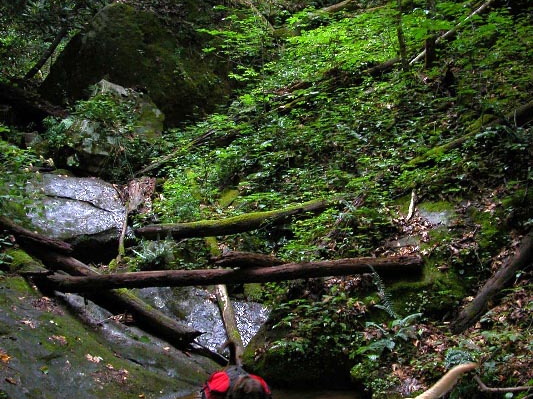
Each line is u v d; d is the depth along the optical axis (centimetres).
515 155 689
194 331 658
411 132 859
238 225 786
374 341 562
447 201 688
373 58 1083
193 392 570
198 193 948
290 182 903
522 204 632
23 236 688
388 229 692
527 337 487
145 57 1291
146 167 1068
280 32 1412
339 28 1196
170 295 748
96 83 1244
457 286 598
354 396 546
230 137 1080
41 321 577
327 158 916
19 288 626
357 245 685
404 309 595
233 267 628
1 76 1291
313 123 970
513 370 456
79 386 511
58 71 1329
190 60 1333
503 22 893
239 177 979
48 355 529
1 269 659
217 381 351
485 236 623
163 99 1268
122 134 1079
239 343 662
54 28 1377
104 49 1288
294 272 610
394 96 955
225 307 727
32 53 1523
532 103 744
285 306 637
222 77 1355
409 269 621
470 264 609
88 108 1083
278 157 944
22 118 1183
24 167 899
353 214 713
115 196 938
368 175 787
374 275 603
